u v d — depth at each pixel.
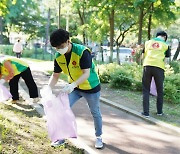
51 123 4.45
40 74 14.27
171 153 4.99
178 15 16.67
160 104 7.01
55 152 4.55
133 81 10.20
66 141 5.06
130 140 5.51
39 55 31.84
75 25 30.14
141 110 7.47
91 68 4.69
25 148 4.45
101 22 22.02
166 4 13.78
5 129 4.99
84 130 5.98
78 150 4.73
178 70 13.07
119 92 9.77
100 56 25.97
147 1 13.63
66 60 4.46
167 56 7.04
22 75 7.49
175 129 5.99
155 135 5.82
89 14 22.80
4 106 6.96
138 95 9.38
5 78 6.96
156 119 6.67
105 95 9.27
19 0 39.34
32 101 7.73
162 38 7.09
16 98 7.49
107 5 15.34
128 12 16.05
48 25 40.31
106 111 7.56
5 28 43.97
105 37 24.88
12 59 7.15
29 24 42.12
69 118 4.48
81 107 7.81
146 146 5.25
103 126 6.30
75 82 4.42
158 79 6.85
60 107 4.44
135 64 12.12
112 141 5.43
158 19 14.77
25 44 39.56
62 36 4.16
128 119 6.87
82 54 4.37
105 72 11.50
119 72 10.50
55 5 36.44
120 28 25.20
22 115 6.31
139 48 8.55
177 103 8.34
